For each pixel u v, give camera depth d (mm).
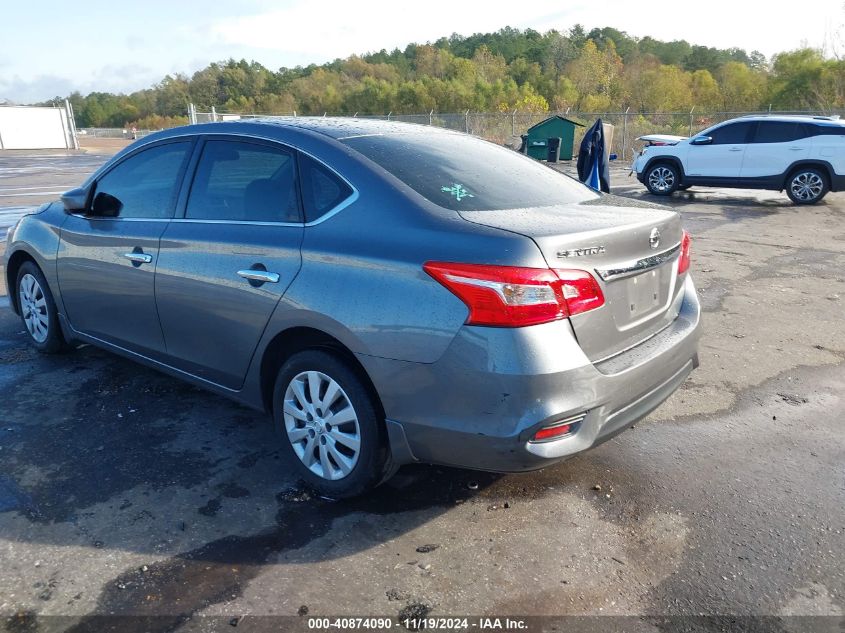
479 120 33031
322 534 2779
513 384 2361
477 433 2447
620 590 2463
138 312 3777
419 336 2506
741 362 4840
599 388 2523
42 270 4504
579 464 3375
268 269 2984
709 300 6512
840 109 29969
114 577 2506
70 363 4723
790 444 3602
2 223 10773
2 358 4824
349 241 2762
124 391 4246
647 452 3502
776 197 15391
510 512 2947
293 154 3133
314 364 2896
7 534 2758
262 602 2383
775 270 7820
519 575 2539
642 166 15672
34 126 45406
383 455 2812
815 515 2936
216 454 3449
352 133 3252
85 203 4160
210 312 3291
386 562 2607
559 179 3561
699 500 3051
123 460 3381
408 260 2553
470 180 3057
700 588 2475
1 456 3412
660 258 2957
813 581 2512
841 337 5406
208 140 3555
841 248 9180
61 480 3186
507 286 2350
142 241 3660
